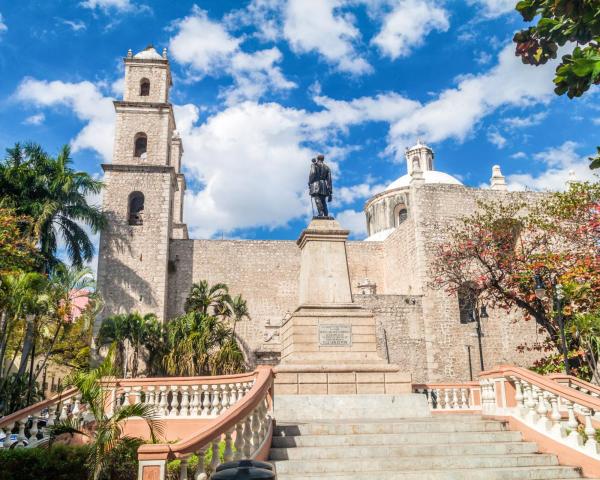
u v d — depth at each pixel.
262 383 10.69
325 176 18.28
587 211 23.12
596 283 20.08
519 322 41.50
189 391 14.20
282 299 45.88
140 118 45.22
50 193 33.25
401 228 45.47
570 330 19.69
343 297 16.78
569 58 6.23
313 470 9.97
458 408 17.56
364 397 14.25
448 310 40.81
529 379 12.25
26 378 23.03
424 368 39.78
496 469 10.19
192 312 36.03
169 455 7.29
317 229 17.36
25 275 21.08
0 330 22.23
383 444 11.23
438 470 10.02
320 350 15.84
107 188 42.91
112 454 10.41
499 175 47.00
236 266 45.94
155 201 43.12
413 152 60.09
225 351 34.22
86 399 10.87
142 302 40.72
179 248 45.56
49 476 10.52
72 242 34.53
